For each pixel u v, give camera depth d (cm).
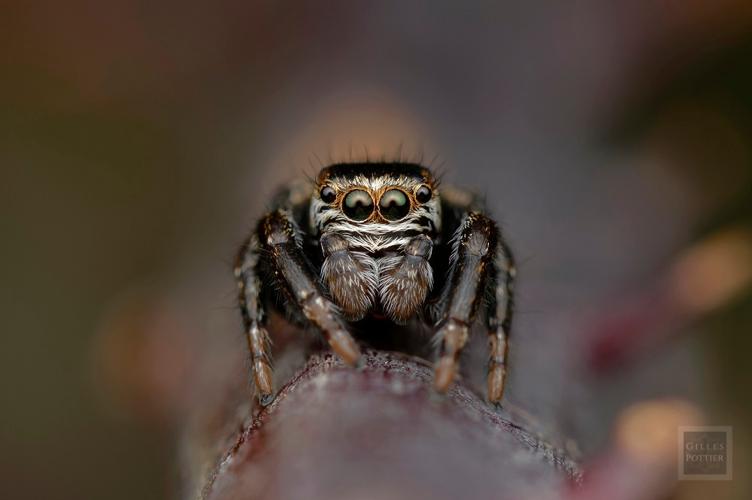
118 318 5
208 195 5
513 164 5
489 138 5
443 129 5
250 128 5
